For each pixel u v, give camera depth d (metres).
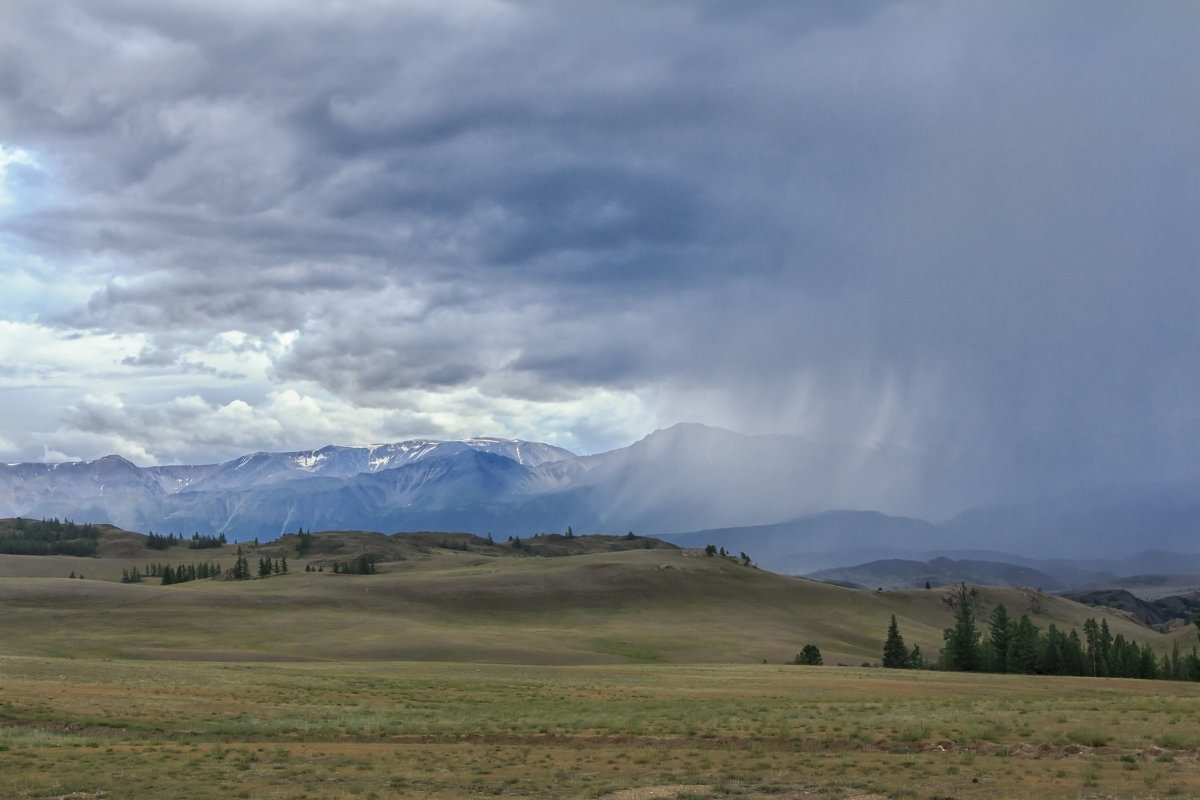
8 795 34.84
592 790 34.53
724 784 34.81
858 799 31.55
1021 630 168.38
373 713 61.72
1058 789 31.89
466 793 34.56
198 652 171.00
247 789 35.78
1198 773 33.91
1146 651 165.38
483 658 183.75
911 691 80.81
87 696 64.62
